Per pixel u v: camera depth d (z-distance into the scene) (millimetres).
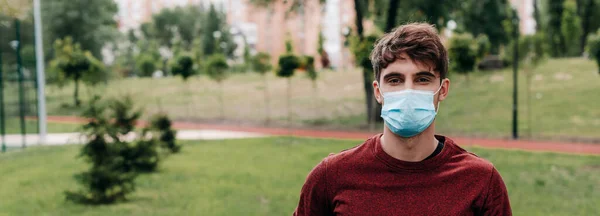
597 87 25766
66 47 31594
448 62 2121
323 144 17156
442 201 1971
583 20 40000
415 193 1983
